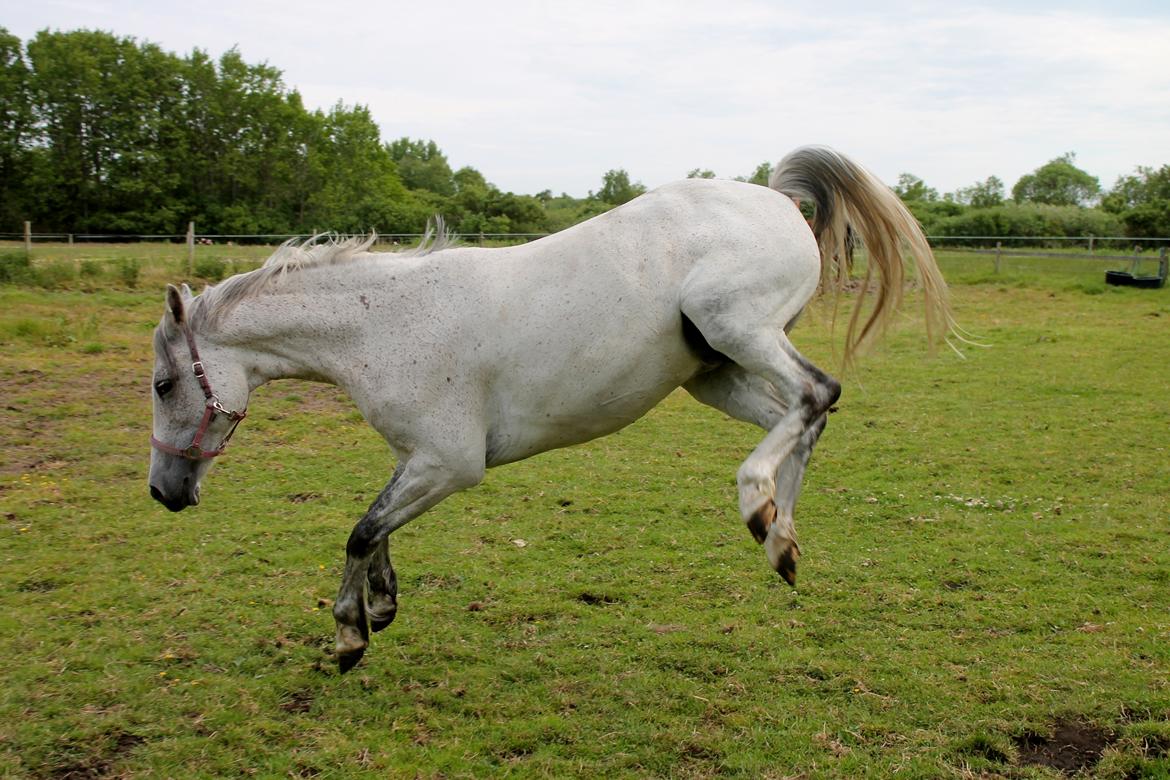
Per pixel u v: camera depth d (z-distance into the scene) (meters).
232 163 49.59
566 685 3.83
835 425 8.62
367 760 3.29
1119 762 3.16
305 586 4.82
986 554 5.27
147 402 8.71
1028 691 3.65
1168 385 10.11
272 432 8.09
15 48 47.84
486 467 3.80
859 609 4.54
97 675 3.82
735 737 3.41
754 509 3.38
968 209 33.91
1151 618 4.33
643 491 6.65
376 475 6.95
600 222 3.63
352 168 52.81
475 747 3.38
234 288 3.78
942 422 8.67
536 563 5.21
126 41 49.47
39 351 10.44
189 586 4.75
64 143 47.59
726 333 3.46
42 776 3.15
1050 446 7.73
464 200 37.12
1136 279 19.03
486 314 3.58
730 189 3.67
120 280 15.13
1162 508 6.04
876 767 3.20
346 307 3.70
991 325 14.70
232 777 3.19
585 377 3.56
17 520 5.66
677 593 4.79
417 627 4.39
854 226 3.89
